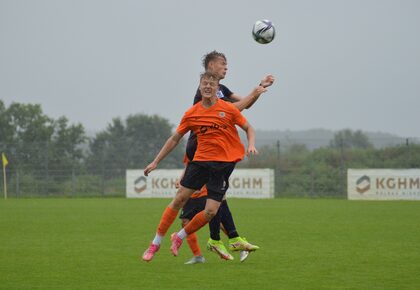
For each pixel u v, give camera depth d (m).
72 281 18.14
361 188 66.81
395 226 34.78
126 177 76.00
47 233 32.09
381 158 76.19
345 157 76.94
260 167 79.19
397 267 20.28
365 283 17.55
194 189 18.86
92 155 83.50
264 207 53.16
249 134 18.75
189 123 18.78
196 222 18.78
